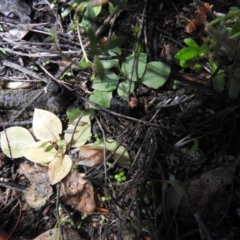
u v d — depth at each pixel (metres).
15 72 0.20
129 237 0.17
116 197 0.18
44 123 0.19
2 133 0.19
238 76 0.17
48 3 0.20
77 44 0.19
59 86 0.19
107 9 0.19
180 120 0.18
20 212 0.18
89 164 0.18
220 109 0.18
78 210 0.18
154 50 0.19
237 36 0.15
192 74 0.18
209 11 0.17
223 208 0.17
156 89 0.18
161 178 0.18
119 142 0.18
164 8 0.19
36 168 0.19
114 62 0.18
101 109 0.18
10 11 0.20
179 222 0.18
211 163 0.18
